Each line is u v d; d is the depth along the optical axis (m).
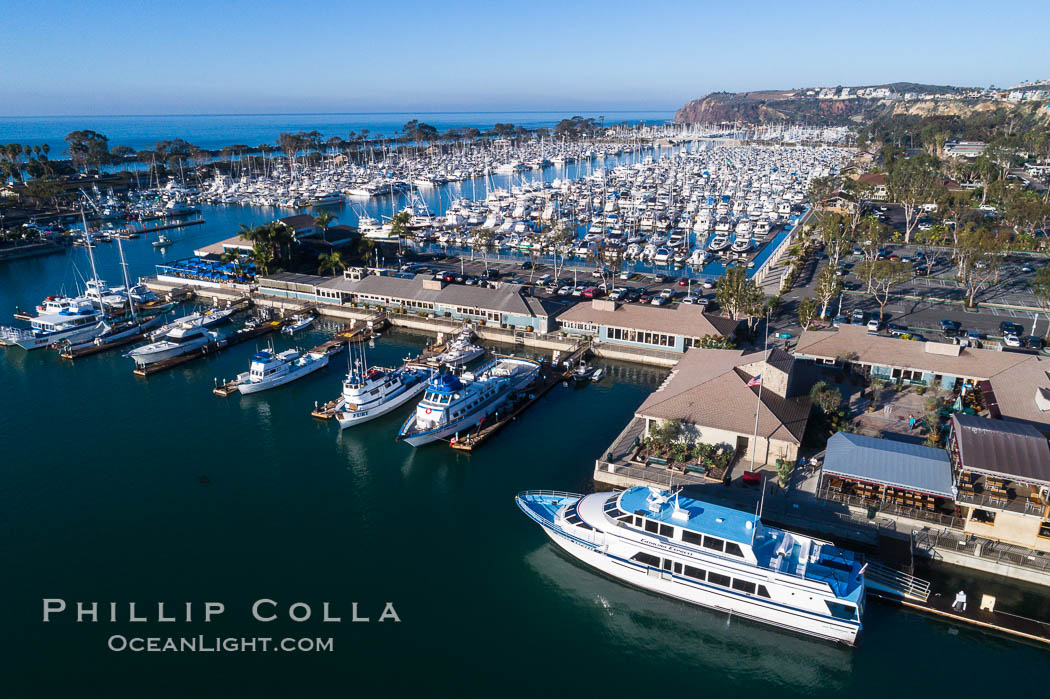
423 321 113.00
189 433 78.19
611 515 52.00
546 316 105.00
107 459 71.88
